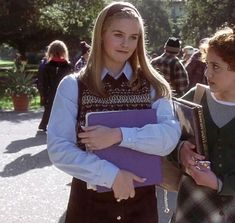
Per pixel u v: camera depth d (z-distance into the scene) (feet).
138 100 8.68
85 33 117.08
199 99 9.50
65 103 8.46
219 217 9.26
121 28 8.35
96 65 8.48
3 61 255.50
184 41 148.25
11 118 48.21
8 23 98.07
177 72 24.27
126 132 8.12
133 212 8.66
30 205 20.20
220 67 8.87
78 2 106.01
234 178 8.98
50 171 25.88
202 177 8.84
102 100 8.54
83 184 8.71
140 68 8.86
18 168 26.66
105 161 8.11
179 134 8.63
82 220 8.68
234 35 8.83
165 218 18.15
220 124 9.19
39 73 38.73
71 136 8.45
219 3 130.82
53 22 102.32
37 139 36.09
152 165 8.41
